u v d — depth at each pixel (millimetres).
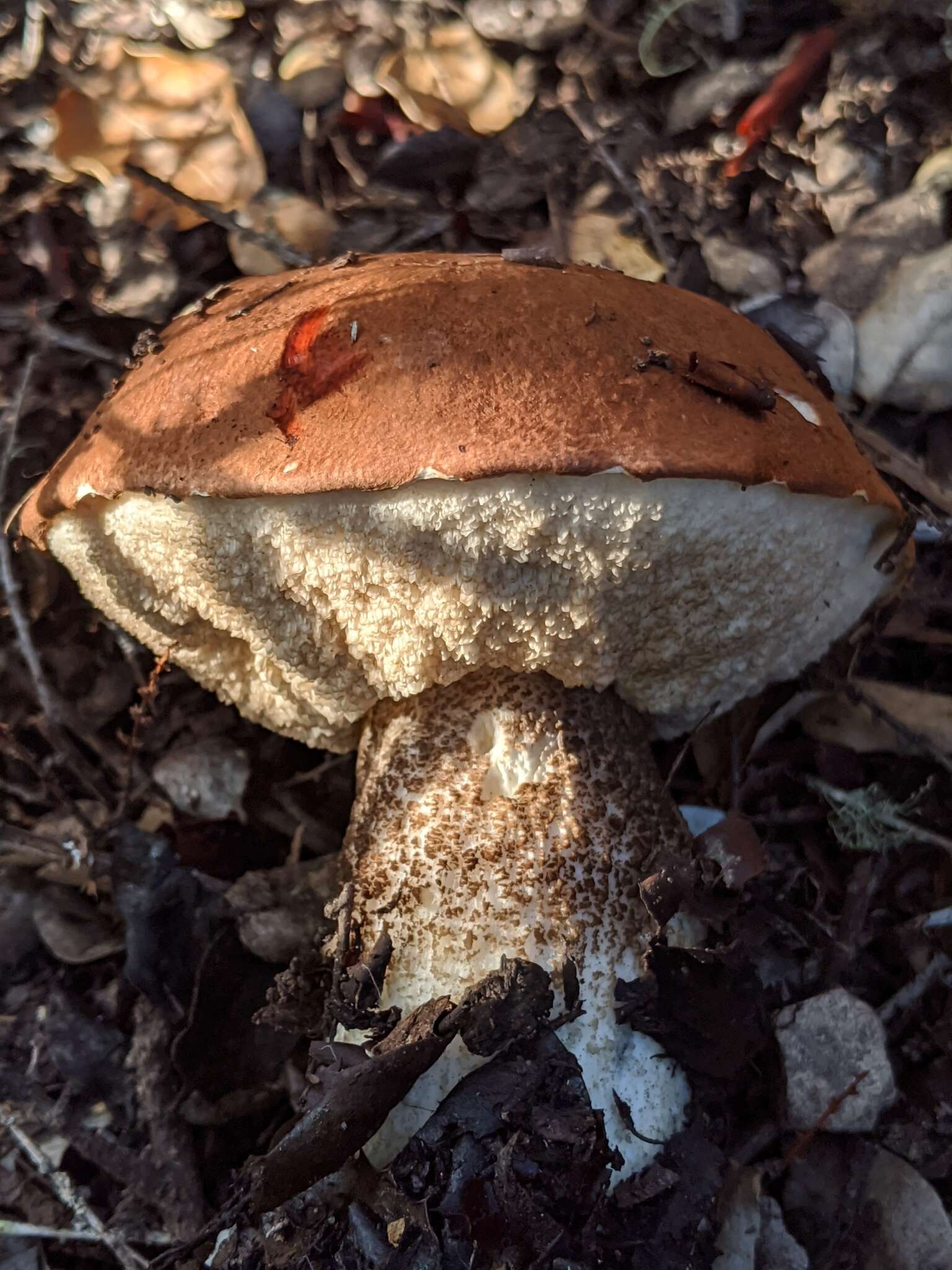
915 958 202
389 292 157
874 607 197
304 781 243
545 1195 152
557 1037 161
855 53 207
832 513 159
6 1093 209
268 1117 206
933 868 207
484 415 142
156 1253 194
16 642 248
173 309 238
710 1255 169
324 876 224
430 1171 153
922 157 211
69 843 222
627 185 228
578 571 153
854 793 210
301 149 232
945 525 215
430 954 166
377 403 146
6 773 248
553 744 176
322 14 215
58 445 245
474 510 144
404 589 160
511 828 170
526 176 234
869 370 220
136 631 206
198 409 157
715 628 171
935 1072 191
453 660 174
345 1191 158
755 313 228
